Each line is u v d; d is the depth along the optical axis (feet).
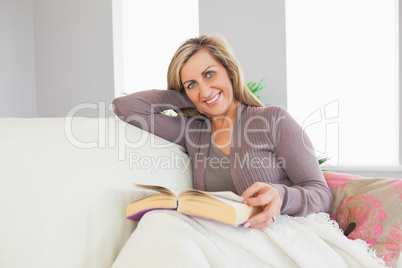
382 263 2.73
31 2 13.02
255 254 2.53
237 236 2.56
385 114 11.10
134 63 14.11
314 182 3.47
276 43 10.85
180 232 2.48
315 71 11.82
